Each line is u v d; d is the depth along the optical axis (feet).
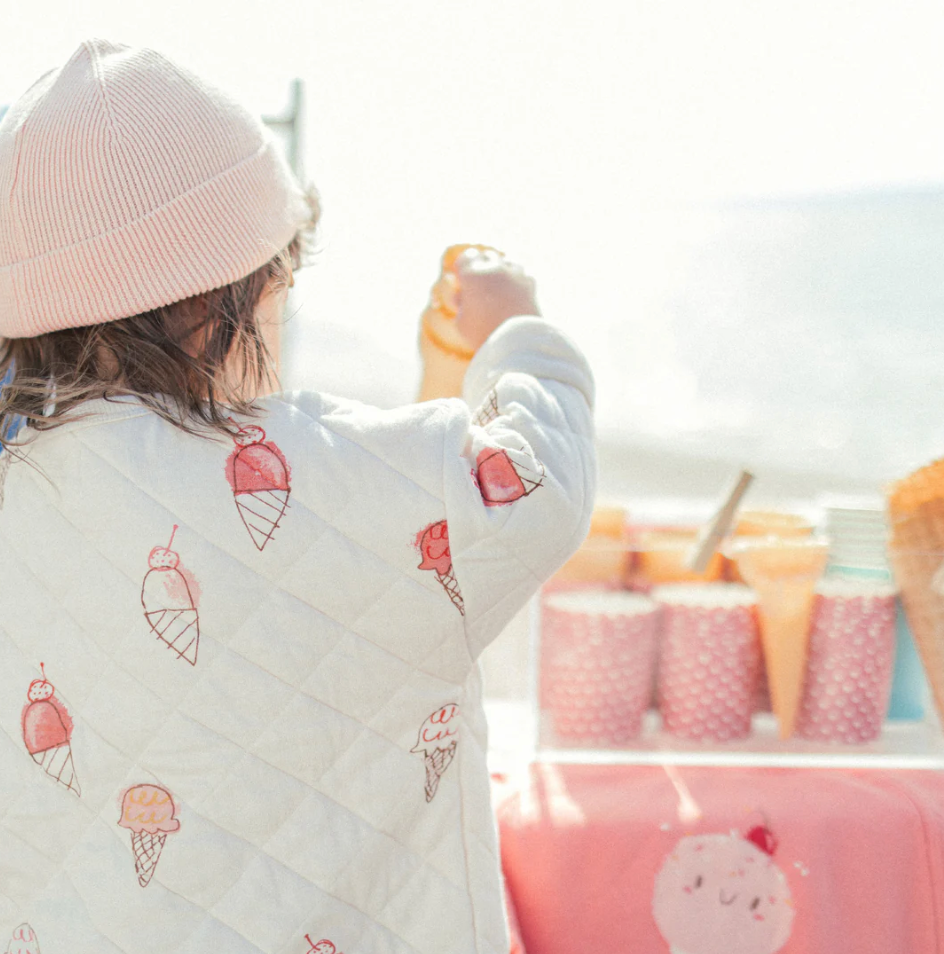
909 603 2.76
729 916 2.49
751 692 2.84
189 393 1.48
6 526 1.54
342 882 1.55
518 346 1.77
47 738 1.52
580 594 2.84
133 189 1.34
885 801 2.57
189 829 1.49
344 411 1.53
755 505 3.19
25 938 1.59
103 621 1.46
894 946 2.49
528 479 1.51
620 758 2.82
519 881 2.51
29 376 1.54
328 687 1.50
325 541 1.46
